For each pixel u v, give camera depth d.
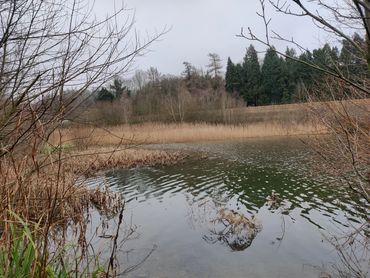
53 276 2.92
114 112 45.47
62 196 3.36
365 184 5.36
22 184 3.02
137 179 16.69
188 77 72.75
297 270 6.79
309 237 8.48
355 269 6.66
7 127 3.16
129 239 8.56
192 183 15.41
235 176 16.36
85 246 4.32
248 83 66.75
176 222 10.05
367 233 8.23
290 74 56.44
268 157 21.64
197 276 6.61
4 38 3.02
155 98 54.47
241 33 2.29
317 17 1.99
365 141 5.23
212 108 49.56
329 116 5.23
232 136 35.28
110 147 23.70
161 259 7.38
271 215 10.30
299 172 16.23
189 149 27.72
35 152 2.97
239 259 7.41
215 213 10.65
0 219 2.84
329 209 10.48
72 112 3.23
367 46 2.03
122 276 6.47
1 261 2.79
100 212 10.97
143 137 33.00
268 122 39.16
